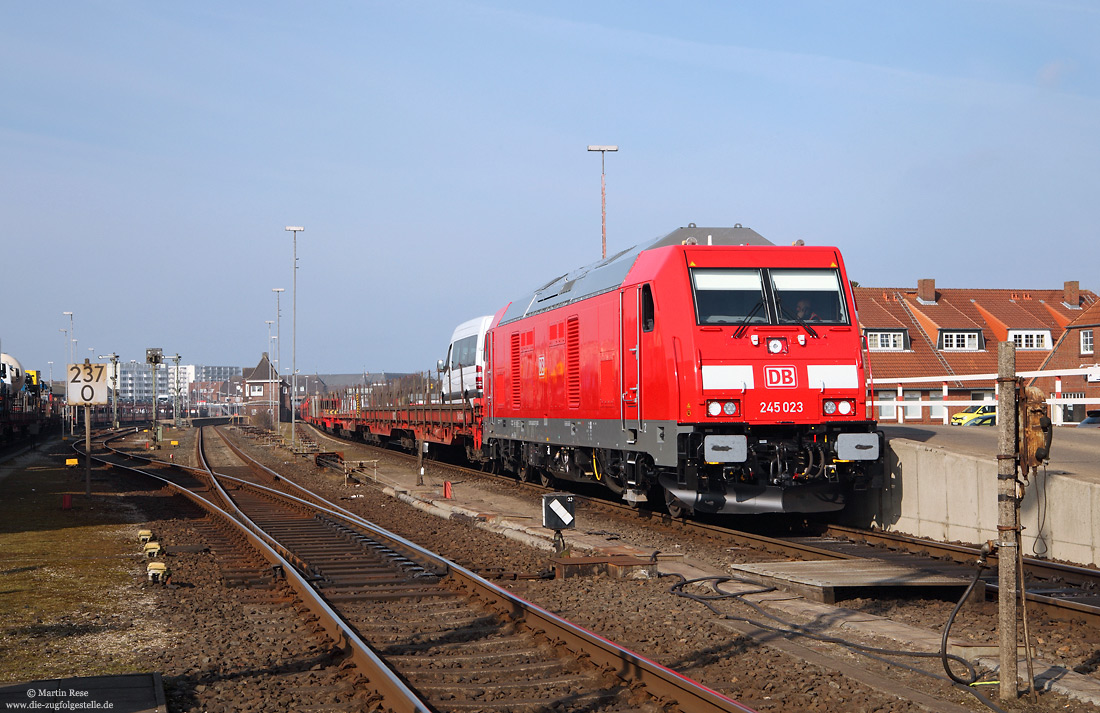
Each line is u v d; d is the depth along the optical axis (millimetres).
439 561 13125
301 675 7906
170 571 12930
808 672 7738
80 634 9500
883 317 51969
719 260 15055
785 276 15164
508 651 8688
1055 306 56969
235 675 7961
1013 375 7387
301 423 96688
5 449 54969
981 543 13727
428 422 36875
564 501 13344
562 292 20781
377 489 26922
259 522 19203
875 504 16234
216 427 92875
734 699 7137
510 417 24406
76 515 20547
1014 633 7199
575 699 7137
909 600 11039
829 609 10102
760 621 9648
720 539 15375
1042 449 7371
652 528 16922
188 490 26094
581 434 19016
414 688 7422
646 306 15883
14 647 8977
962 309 55312
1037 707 7039
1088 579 11180
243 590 11914
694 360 14422
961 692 7375
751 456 14531
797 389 14680
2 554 15000
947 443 16234
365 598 11219
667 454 14938
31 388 73625
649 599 10773
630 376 16391
